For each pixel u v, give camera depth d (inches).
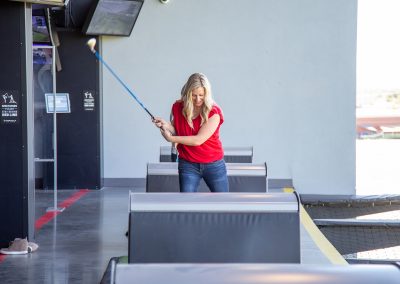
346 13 412.2
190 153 197.5
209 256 142.1
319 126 417.1
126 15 386.9
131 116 418.6
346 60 414.3
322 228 321.7
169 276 79.4
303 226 300.7
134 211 142.1
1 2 233.9
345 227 323.3
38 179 412.2
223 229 142.5
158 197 143.3
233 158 305.1
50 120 402.0
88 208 337.7
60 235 269.0
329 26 413.4
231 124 418.9
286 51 416.2
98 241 258.1
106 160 420.2
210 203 143.3
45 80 399.2
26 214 239.9
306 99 416.2
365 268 82.1
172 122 199.9
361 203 384.5
